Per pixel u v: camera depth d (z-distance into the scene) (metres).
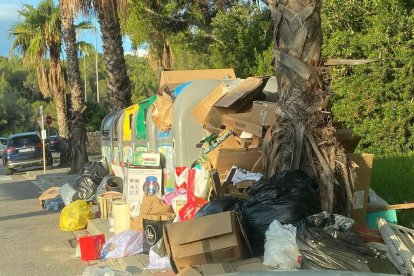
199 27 22.55
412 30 11.94
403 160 10.90
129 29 21.05
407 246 5.48
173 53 24.38
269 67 16.88
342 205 6.39
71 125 22.92
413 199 8.41
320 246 4.91
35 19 29.83
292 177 6.07
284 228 5.34
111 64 15.97
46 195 13.68
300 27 6.59
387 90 12.07
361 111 12.49
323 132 6.51
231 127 7.66
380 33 12.04
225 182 6.91
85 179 12.42
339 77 12.66
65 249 8.84
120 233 7.83
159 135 9.34
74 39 22.69
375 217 6.87
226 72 10.94
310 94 6.56
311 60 6.63
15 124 71.25
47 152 28.36
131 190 9.04
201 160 7.70
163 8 20.83
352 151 7.39
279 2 6.72
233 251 5.50
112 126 12.86
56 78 30.02
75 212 10.41
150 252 6.78
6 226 11.23
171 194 7.70
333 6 13.65
